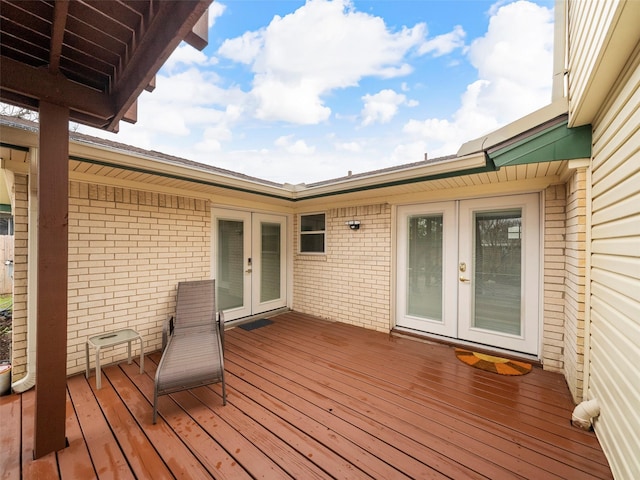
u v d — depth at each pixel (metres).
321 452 1.98
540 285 3.49
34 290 2.84
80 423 2.29
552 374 3.15
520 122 2.54
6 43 1.67
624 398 1.65
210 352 2.95
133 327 3.65
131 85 1.82
